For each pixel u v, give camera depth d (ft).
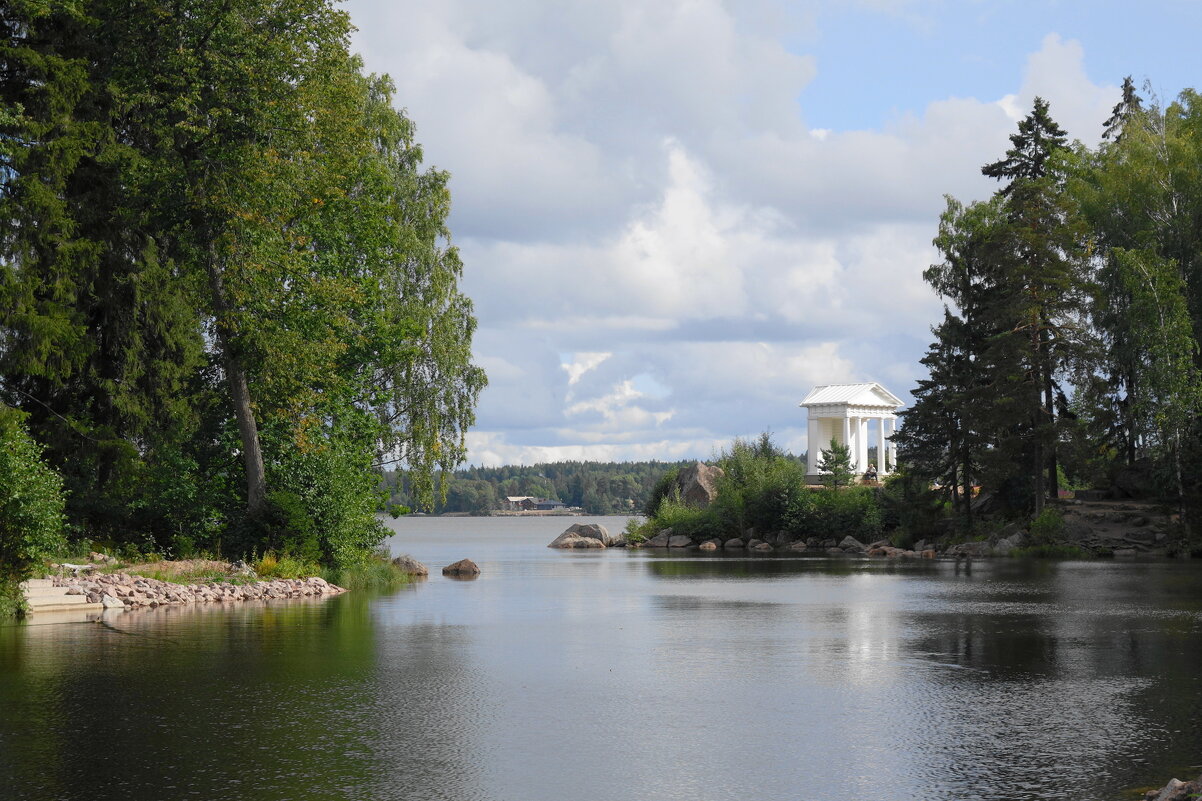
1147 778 30.58
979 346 227.40
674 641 64.75
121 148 109.70
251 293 110.52
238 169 106.52
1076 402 235.40
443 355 161.79
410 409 162.09
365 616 80.12
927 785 29.81
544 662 55.01
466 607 90.07
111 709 41.04
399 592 109.70
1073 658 57.00
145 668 51.72
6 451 75.82
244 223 107.76
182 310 118.52
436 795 28.68
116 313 114.42
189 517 117.70
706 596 104.47
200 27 106.83
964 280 232.53
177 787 29.40
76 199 108.68
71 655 56.29
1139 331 197.26
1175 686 47.47
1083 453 201.77
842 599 99.91
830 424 398.83
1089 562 170.19
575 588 117.50
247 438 115.75
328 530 120.06
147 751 33.86
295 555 113.60
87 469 111.04
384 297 141.08
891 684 48.01
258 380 115.55
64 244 100.73
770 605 92.99
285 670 51.44
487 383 168.35
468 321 172.14
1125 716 40.37
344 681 48.21
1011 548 200.95
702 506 302.04
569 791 29.19
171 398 120.78
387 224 134.41
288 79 110.63
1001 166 242.58
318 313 115.75
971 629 71.92
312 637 64.95
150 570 99.14
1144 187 211.82
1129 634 68.49
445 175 172.65
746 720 39.34
